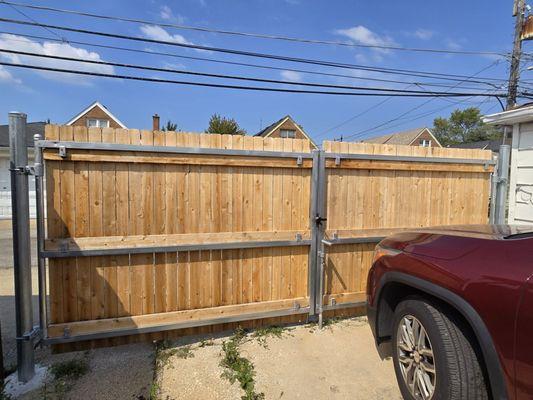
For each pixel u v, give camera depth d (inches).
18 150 102.8
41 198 109.5
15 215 103.9
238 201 131.6
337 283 147.6
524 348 61.1
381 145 148.0
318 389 102.3
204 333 133.9
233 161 128.8
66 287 116.3
